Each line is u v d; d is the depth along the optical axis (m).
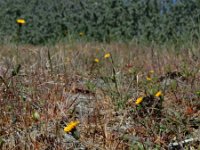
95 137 2.33
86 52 5.54
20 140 2.19
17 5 11.17
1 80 2.89
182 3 8.71
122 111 2.70
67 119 2.50
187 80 3.37
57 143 2.16
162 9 9.25
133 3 9.94
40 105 2.68
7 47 6.10
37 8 11.22
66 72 3.47
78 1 10.79
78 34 10.06
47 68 3.50
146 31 9.16
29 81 3.07
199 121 2.46
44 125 2.41
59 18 10.75
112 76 3.33
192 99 2.88
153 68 4.11
